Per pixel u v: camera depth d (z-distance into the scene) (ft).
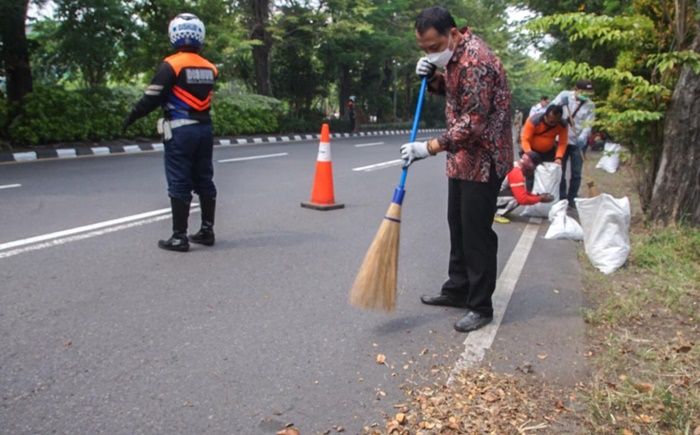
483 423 7.70
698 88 17.89
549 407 8.20
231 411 7.87
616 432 7.58
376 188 28.91
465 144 10.50
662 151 19.04
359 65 95.50
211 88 15.49
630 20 18.40
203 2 51.44
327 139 22.68
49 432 7.20
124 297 11.80
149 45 49.03
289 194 25.48
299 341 10.18
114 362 9.07
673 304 12.41
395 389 8.64
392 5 88.12
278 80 86.02
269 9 75.61
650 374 9.17
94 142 43.73
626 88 19.27
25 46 38.99
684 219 18.49
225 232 18.02
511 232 20.40
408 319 11.48
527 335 10.84
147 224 18.10
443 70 11.05
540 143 23.45
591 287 13.89
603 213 15.65
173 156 14.98
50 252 14.57
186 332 10.29
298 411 7.95
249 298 12.16
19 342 9.57
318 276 13.88
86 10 40.81
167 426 7.46
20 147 37.65
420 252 16.70
